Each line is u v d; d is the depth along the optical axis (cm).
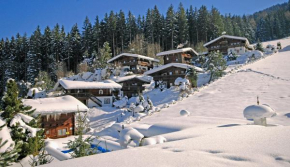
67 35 6831
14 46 6638
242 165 360
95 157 420
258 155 404
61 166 377
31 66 5684
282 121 1244
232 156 405
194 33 7288
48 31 6656
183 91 2750
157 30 6725
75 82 3353
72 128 2111
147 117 1938
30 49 5916
